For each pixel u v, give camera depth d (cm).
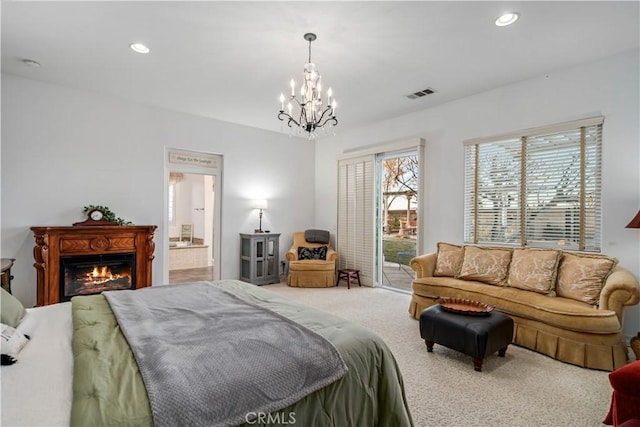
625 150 317
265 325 170
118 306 200
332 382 139
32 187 396
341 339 160
